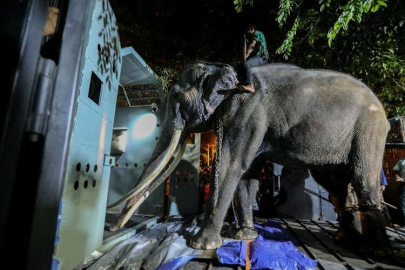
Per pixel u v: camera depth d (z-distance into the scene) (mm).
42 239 715
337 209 3951
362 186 3219
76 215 2379
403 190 5723
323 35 4855
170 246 2971
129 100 5617
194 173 5668
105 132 3109
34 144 729
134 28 7832
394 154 7355
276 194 6188
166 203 5598
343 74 3604
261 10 7262
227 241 3439
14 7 724
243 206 3834
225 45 8281
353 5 2965
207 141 9148
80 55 847
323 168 3693
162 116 5375
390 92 6762
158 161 3553
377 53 4680
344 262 2807
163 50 8234
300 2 4781
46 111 749
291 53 6359
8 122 656
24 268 671
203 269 2611
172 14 7980
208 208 3281
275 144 3584
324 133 3295
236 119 3383
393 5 4191
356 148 3273
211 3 7633
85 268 2471
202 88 3467
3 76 670
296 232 4352
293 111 3350
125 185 5348
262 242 3203
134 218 4875
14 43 692
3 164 646
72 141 2238
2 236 651
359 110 3307
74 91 813
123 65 4289
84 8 891
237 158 3355
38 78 739
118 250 2953
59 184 752
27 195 709
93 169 2754
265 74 3578
